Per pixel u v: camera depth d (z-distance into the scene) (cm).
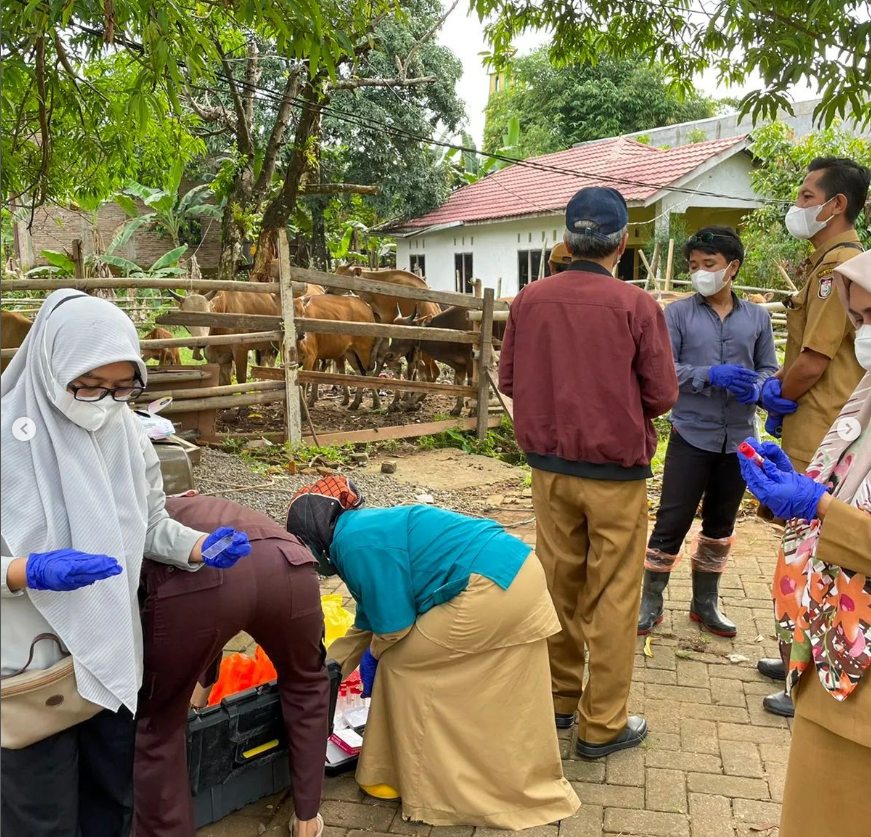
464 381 969
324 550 262
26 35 462
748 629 401
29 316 1041
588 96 2414
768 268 1375
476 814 255
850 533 155
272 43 1569
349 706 314
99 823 219
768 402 314
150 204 1964
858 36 384
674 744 304
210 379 704
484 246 1908
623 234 276
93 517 176
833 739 165
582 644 306
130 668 185
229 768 250
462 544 249
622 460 270
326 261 2070
